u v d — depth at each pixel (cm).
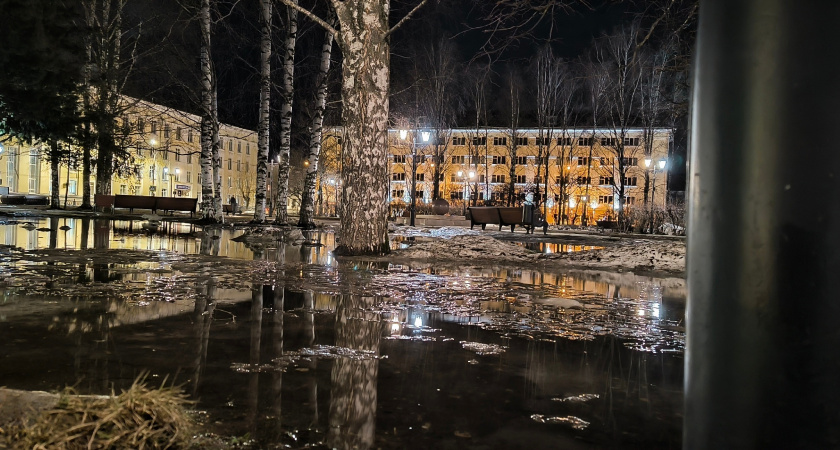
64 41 1155
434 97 4834
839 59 108
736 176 113
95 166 2972
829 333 106
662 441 234
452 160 7325
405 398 278
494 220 2600
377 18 1070
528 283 796
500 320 504
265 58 2256
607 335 455
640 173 6625
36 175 5825
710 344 117
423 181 7525
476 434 235
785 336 108
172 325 429
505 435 235
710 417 117
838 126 107
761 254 110
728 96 115
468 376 321
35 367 305
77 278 669
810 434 107
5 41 1072
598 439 235
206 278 706
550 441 231
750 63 112
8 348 345
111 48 2584
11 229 1606
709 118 118
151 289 602
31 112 1204
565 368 348
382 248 1125
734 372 113
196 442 205
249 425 234
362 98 1086
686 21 1131
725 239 115
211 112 2281
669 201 3766
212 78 2272
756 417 111
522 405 274
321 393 279
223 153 8381
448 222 3519
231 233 1789
